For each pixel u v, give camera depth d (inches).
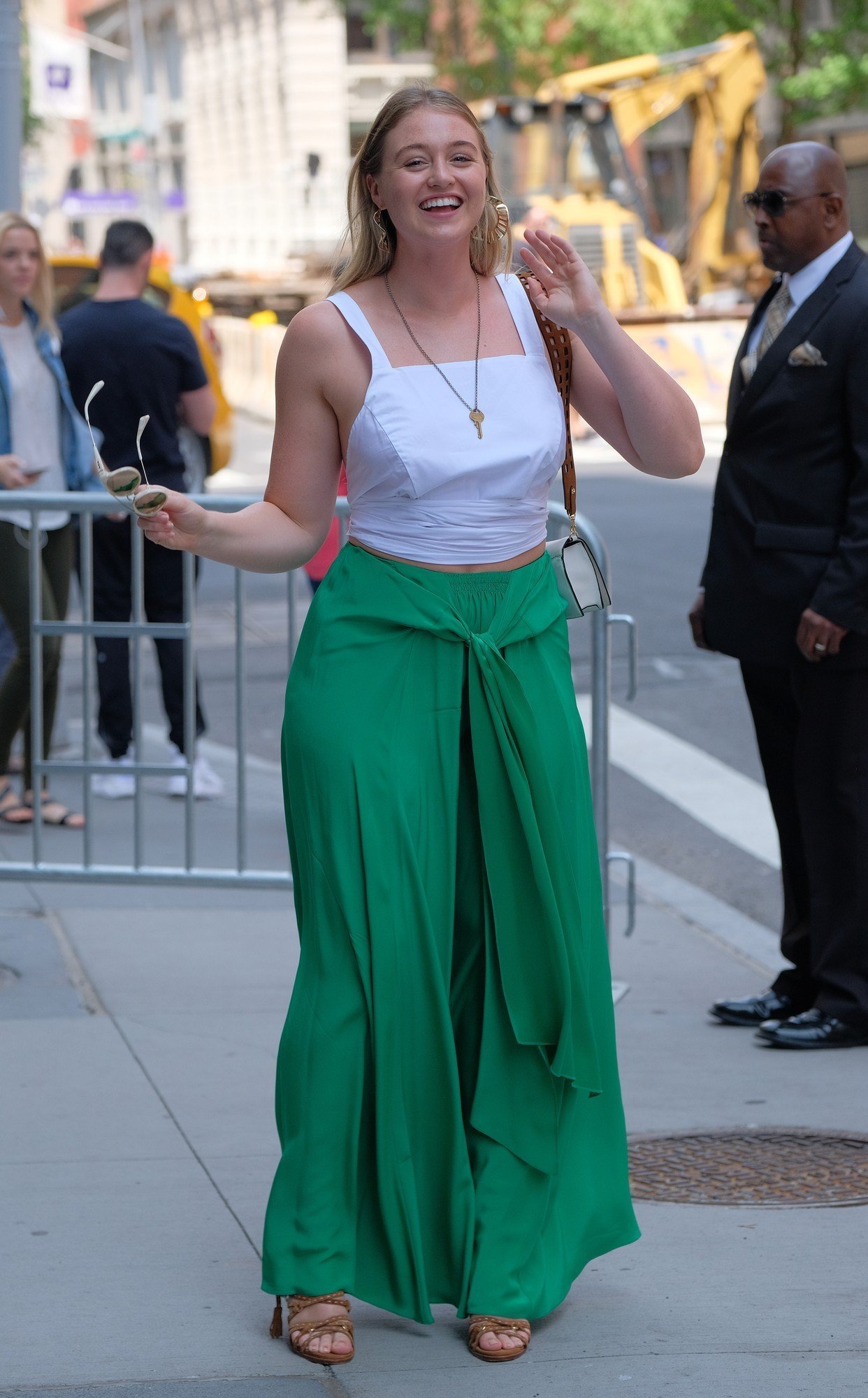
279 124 2217.0
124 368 315.0
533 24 1336.1
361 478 139.3
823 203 207.5
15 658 290.4
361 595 139.4
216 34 2477.9
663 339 1009.5
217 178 2527.1
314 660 140.1
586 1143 145.0
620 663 448.8
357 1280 137.1
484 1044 139.6
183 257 2728.8
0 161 350.9
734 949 262.2
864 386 204.8
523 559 142.0
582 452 935.0
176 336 319.0
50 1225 161.8
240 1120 187.5
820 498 209.9
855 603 205.3
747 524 214.1
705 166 1198.9
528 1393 131.5
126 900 275.9
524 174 1105.4
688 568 571.8
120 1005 225.8
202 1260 155.3
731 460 215.6
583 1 1299.2
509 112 1099.3
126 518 276.4
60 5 3171.8
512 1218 138.9
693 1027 225.0
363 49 2144.4
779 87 1226.0
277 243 2224.4
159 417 319.0
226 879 256.2
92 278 584.1
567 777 142.3
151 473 319.6
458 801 140.4
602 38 1302.9
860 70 1194.6
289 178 2122.3
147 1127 185.5
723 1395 131.0
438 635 138.3
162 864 287.3
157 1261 154.9
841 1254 158.1
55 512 273.6
